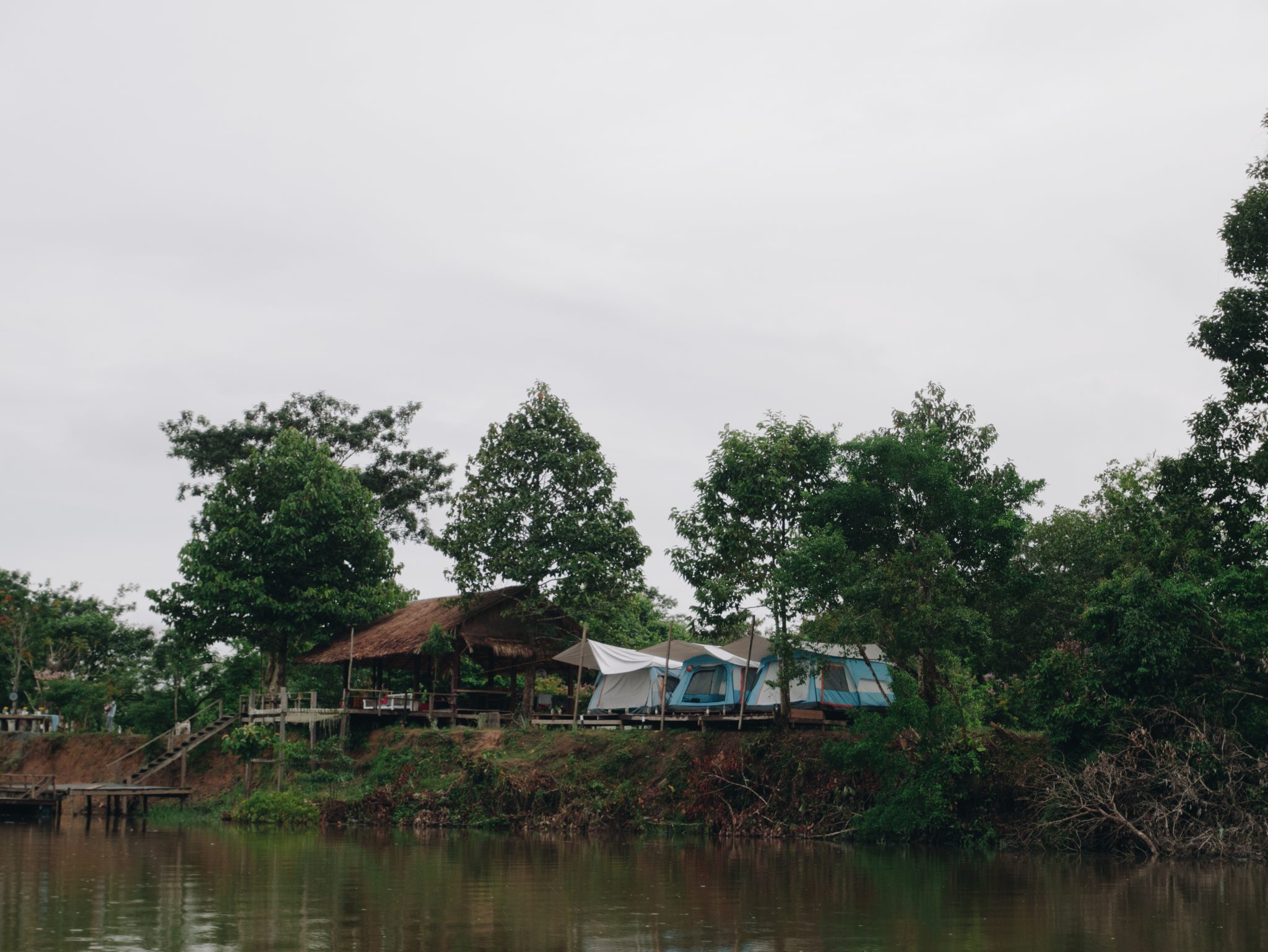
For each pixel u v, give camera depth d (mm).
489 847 26453
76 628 61812
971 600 29188
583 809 32156
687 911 15328
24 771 50188
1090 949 12492
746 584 31047
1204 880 19484
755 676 33469
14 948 12109
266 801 36531
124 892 17141
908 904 16156
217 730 45594
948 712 27719
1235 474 25516
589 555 40375
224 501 46688
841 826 28547
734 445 31516
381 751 40375
